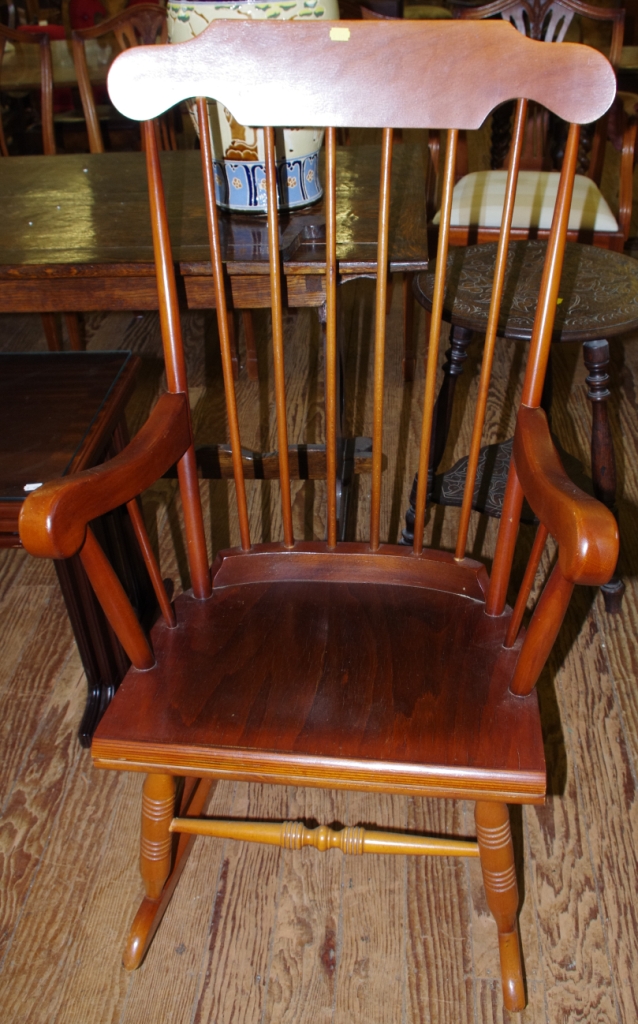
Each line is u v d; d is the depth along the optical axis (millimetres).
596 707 1460
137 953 1114
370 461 1832
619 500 1941
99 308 1322
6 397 1307
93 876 1234
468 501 1066
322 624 1063
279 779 905
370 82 885
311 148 1354
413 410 2314
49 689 1534
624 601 1675
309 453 1777
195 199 1495
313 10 1159
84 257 1271
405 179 1550
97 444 1192
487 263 1519
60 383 1341
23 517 787
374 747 896
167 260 974
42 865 1249
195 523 1075
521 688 934
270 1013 1079
